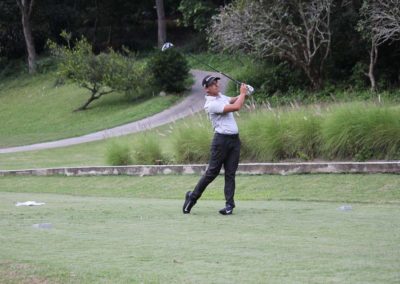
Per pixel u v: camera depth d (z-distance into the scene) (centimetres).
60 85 11981
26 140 7856
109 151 4206
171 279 1119
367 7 7250
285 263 1243
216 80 2097
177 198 3073
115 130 7750
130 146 4175
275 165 3253
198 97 9256
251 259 1295
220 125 2098
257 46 7731
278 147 3547
